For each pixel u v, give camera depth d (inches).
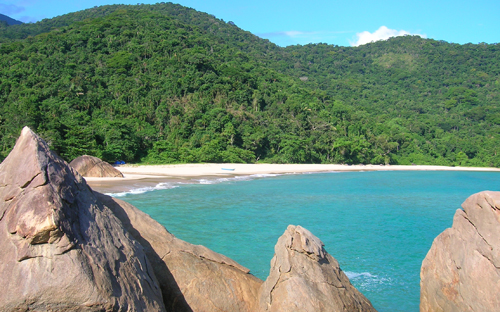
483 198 303.3
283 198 1401.3
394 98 7455.7
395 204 1368.1
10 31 7751.0
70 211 223.5
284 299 284.4
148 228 329.1
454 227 332.8
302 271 301.4
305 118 4323.3
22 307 197.5
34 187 216.5
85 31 5462.6
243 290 314.3
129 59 4778.5
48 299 198.7
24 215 204.7
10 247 205.6
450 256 327.9
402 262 652.1
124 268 235.5
